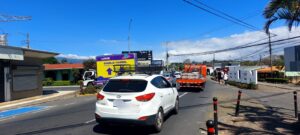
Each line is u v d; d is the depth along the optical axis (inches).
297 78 2001.7
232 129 382.6
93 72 1517.0
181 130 371.9
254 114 510.3
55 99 908.6
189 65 1298.0
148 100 347.9
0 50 792.3
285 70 2300.7
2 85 850.1
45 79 2153.1
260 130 377.4
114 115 345.7
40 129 397.7
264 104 673.0
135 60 1106.7
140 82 360.2
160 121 371.9
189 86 1058.7
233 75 1768.0
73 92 1192.8
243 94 962.7
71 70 2384.4
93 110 574.6
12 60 896.3
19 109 678.5
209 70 3897.6
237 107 490.0
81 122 438.3
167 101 417.1
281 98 852.0
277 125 410.3
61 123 437.7
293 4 458.3
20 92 940.6
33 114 573.0
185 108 578.6
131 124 343.6
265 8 482.0
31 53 975.6
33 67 1024.2
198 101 709.3
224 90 1137.4
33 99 923.4
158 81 405.1
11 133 379.9
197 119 450.0
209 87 1344.7
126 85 358.3
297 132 366.3
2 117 552.4
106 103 352.5
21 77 950.4
